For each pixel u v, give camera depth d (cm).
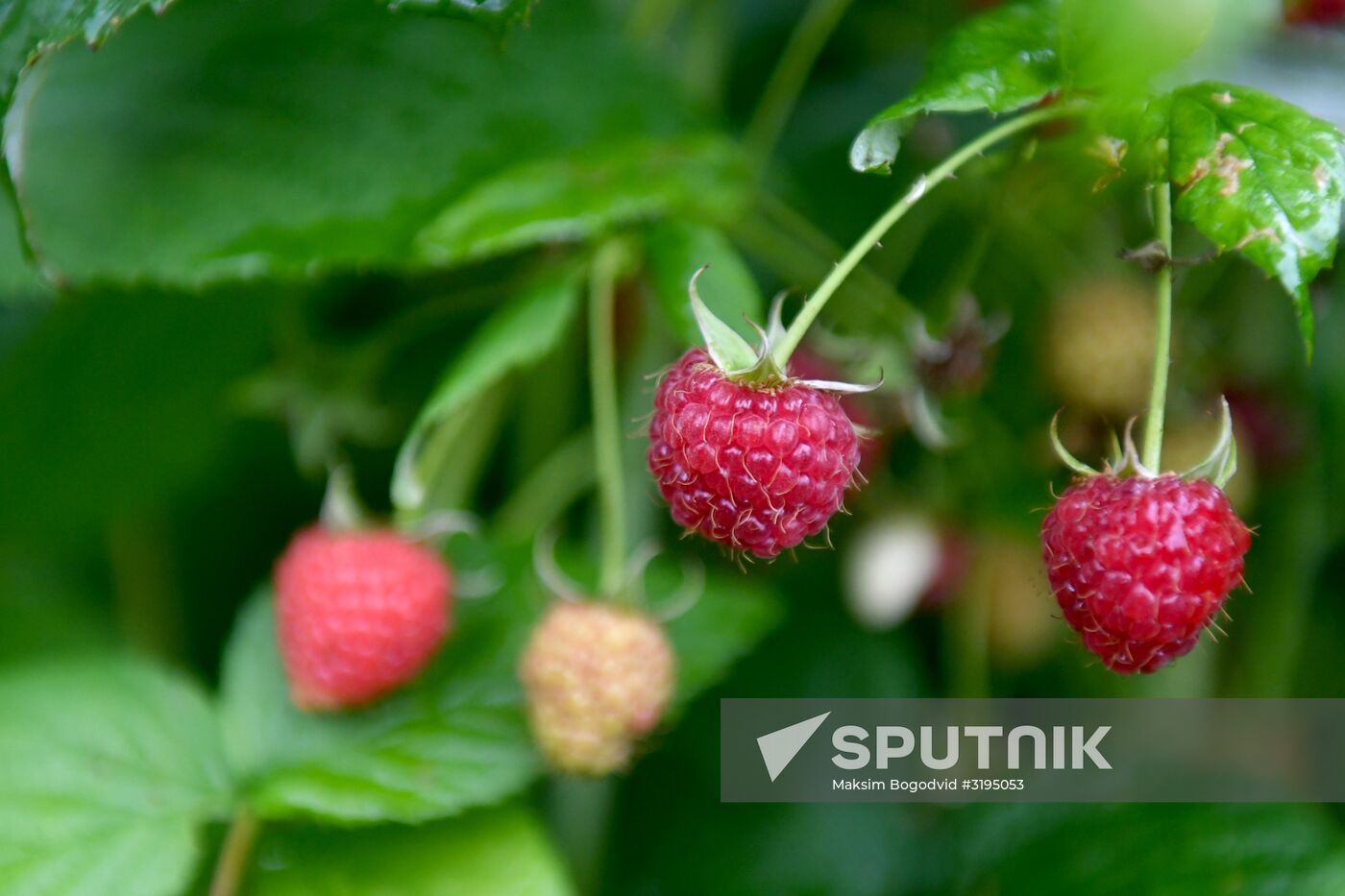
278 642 34
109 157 34
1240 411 36
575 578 34
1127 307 35
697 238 33
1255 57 32
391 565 33
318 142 34
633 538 37
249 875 33
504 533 35
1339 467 36
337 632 33
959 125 36
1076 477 30
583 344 37
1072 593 30
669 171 34
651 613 34
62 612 39
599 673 32
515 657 34
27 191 34
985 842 36
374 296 37
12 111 31
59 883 32
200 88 34
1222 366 36
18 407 37
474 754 33
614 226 34
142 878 33
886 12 38
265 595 35
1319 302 35
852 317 34
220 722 34
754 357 30
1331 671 37
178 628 40
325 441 37
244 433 39
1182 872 35
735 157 35
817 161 38
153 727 34
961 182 35
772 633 38
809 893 37
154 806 33
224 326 37
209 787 33
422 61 35
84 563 39
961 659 37
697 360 30
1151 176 30
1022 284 36
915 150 36
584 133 35
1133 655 30
